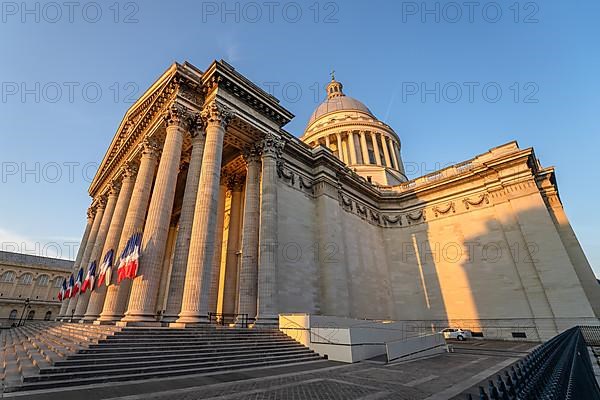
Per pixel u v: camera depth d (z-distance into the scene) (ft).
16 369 39.17
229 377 40.06
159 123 85.71
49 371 33.63
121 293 72.59
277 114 99.96
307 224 110.52
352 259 120.26
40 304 282.36
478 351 73.15
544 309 98.63
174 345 47.93
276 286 79.15
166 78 86.89
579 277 110.73
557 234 102.47
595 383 32.07
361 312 112.47
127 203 99.76
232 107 87.15
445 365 52.37
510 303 107.04
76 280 119.65
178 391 31.86
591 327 87.04
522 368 13.99
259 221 91.61
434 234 136.36
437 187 140.97
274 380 38.91
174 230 133.18
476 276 118.11
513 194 116.67
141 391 31.32
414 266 136.05
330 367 49.93
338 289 101.09
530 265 105.40
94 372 35.27
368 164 193.88
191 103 84.48
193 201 77.15
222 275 104.68
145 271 62.95
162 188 71.56
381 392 33.17
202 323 59.67
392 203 155.02
